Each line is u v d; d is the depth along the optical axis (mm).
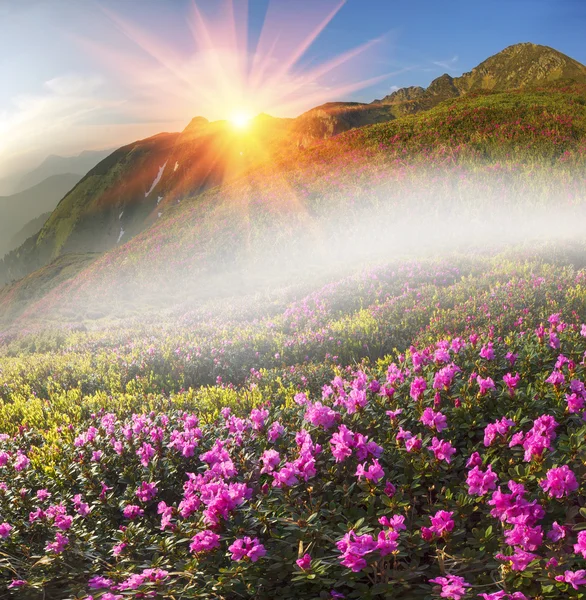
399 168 39312
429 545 3445
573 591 2863
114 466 5629
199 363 12930
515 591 2957
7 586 3893
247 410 7695
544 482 3393
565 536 3211
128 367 13539
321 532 3570
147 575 3439
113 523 4734
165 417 6621
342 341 11906
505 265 17734
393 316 13250
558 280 12383
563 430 4668
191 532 3932
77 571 4020
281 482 3947
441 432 4707
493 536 3408
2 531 4332
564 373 5359
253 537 3873
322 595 3201
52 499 5230
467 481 3629
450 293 14258
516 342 6910
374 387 5559
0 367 17594
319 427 5051
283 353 12445
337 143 52219
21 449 7469
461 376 5965
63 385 13547
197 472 5289
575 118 40344
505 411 4754
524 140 37125
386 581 3242
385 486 3992
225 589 3387
